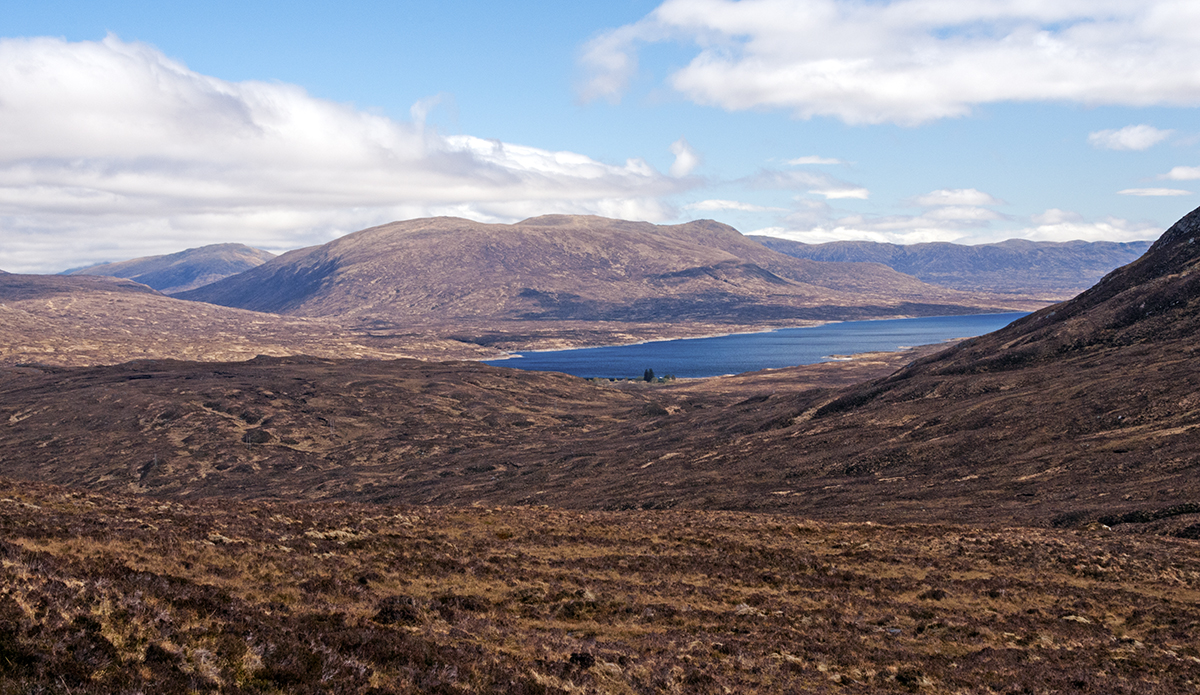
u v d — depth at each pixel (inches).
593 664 1007.0
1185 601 1676.9
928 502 3307.1
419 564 1587.1
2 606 702.5
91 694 616.7
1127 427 3831.2
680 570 1808.6
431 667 853.8
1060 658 1266.0
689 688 982.4
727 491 4217.5
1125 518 2556.6
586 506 4330.7
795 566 1904.5
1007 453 3919.8
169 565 1223.5
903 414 5265.8
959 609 1571.1
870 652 1247.5
